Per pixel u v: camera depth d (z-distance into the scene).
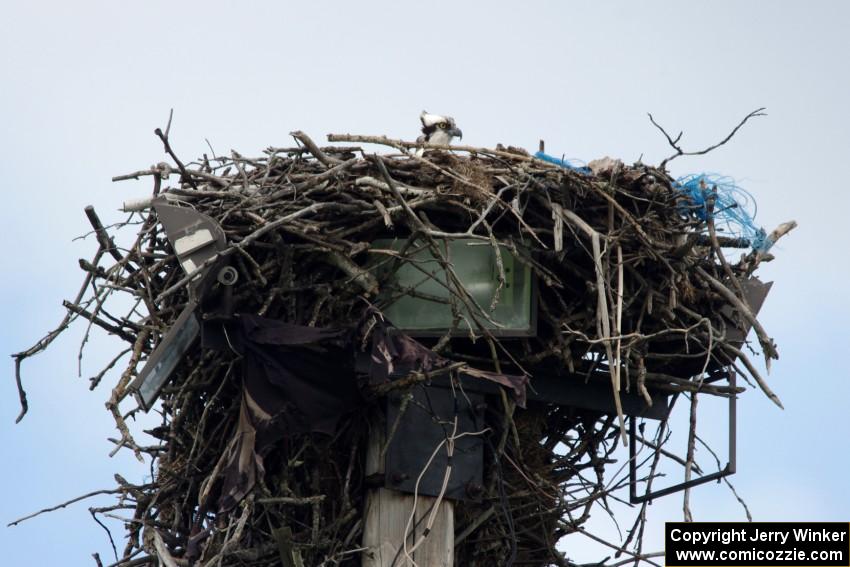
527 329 17.08
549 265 17.58
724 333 17.70
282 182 17.28
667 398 18.41
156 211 15.92
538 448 18.02
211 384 17.09
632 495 18.62
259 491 16.33
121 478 17.34
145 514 17.16
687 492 17.97
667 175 17.83
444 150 17.39
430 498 16.55
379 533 16.41
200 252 15.65
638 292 17.50
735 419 18.11
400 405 16.56
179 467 17.27
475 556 17.50
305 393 15.89
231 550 15.84
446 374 16.92
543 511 17.75
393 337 15.57
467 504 17.39
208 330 15.76
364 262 17.09
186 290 16.69
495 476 17.39
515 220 17.41
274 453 16.86
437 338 17.22
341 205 16.61
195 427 17.27
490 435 17.53
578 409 18.64
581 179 17.20
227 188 17.12
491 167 17.52
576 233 17.36
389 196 16.77
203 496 15.75
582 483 18.55
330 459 16.81
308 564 16.45
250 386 15.88
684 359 18.47
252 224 16.59
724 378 18.45
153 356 15.41
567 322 17.36
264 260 16.58
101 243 16.81
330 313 16.88
